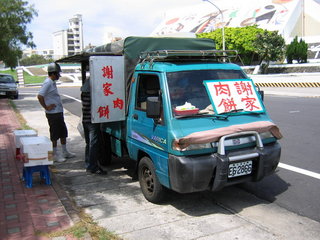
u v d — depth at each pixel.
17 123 11.78
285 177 5.91
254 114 4.81
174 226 4.20
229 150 4.30
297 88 25.89
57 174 6.33
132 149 5.33
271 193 5.25
